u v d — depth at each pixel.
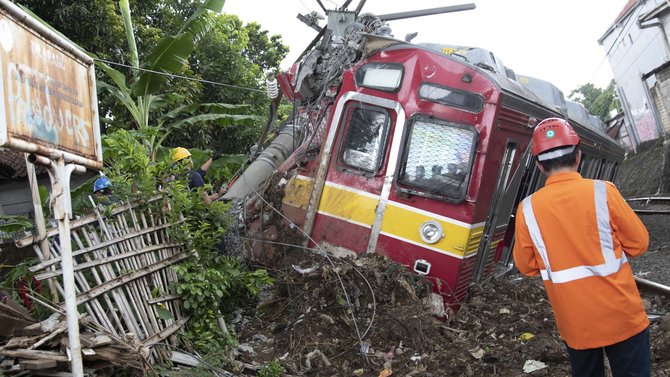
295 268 5.92
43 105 3.08
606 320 2.85
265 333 5.61
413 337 5.15
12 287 4.43
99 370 3.73
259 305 6.04
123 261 4.55
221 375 4.54
